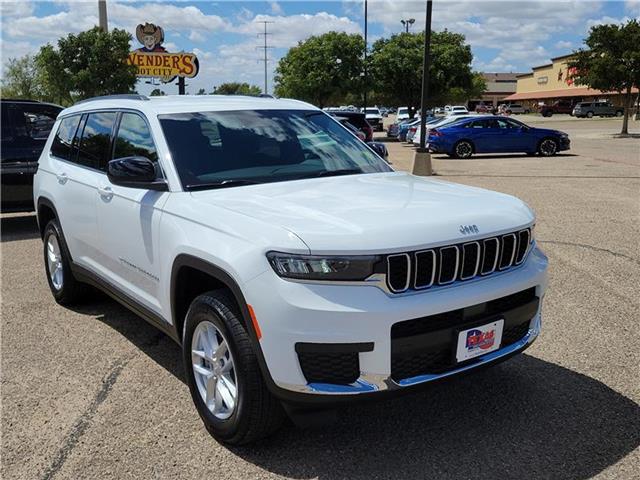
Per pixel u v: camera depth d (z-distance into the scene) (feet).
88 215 15.55
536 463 10.21
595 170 55.26
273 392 9.59
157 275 12.46
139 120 14.21
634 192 40.57
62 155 18.25
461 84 128.26
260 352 9.56
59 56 66.44
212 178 12.53
